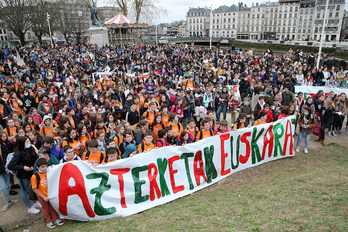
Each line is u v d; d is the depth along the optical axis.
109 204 5.28
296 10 87.00
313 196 4.88
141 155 5.71
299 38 88.88
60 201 5.00
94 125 7.21
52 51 35.28
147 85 12.52
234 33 103.44
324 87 11.95
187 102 9.76
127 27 46.50
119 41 55.03
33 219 5.53
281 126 8.10
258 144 7.69
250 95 12.82
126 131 6.23
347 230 3.44
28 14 47.69
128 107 8.88
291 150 8.47
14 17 44.59
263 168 7.66
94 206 5.14
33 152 5.58
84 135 6.76
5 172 5.75
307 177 6.36
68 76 14.72
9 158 5.40
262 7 93.88
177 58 27.20
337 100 10.05
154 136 7.59
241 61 21.58
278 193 5.41
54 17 56.88
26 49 40.69
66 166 5.05
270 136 7.89
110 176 5.35
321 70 16.75
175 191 6.11
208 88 10.62
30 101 9.98
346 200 4.42
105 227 4.65
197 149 6.49
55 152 5.80
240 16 99.88
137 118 8.62
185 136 6.55
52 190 4.96
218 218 4.45
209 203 5.38
